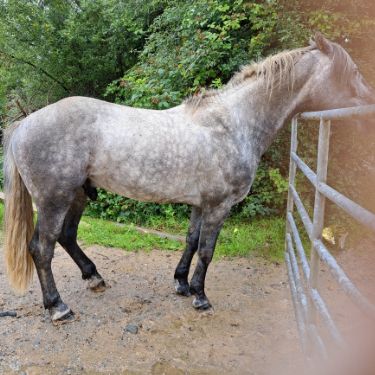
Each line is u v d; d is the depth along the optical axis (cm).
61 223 241
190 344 232
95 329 244
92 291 294
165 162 239
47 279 248
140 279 321
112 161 236
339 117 145
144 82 480
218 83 430
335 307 276
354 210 117
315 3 429
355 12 422
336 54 243
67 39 685
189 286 287
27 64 704
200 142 243
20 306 270
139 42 666
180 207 477
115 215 494
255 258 371
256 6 414
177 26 511
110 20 677
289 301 288
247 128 254
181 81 469
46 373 202
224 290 306
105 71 705
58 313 247
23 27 681
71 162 229
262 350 226
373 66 416
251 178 262
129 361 214
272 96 255
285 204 463
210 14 441
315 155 436
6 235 247
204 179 247
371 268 348
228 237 411
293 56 254
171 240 411
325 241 396
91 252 373
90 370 206
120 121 238
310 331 185
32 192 237
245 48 458
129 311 268
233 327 252
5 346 224
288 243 338
